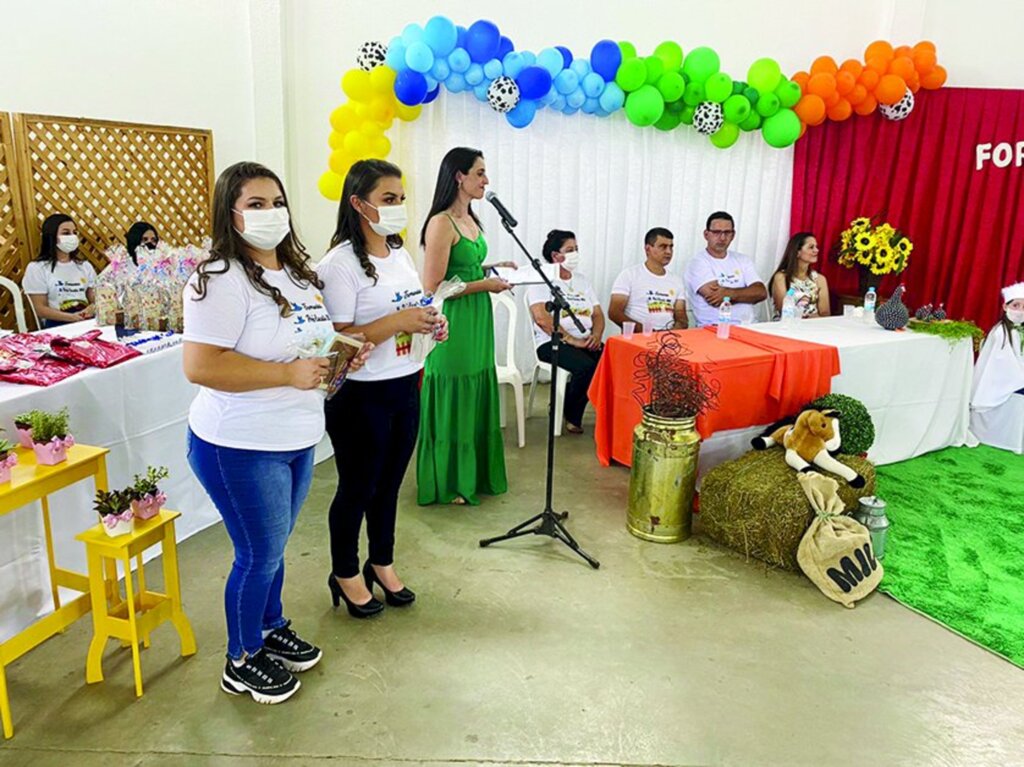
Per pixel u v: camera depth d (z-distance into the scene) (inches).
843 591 100.2
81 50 179.3
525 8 188.1
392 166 80.7
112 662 83.8
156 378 106.4
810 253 184.1
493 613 95.9
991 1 196.9
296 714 76.5
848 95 185.6
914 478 142.6
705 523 116.0
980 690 83.0
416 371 87.5
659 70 173.8
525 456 151.6
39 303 156.0
